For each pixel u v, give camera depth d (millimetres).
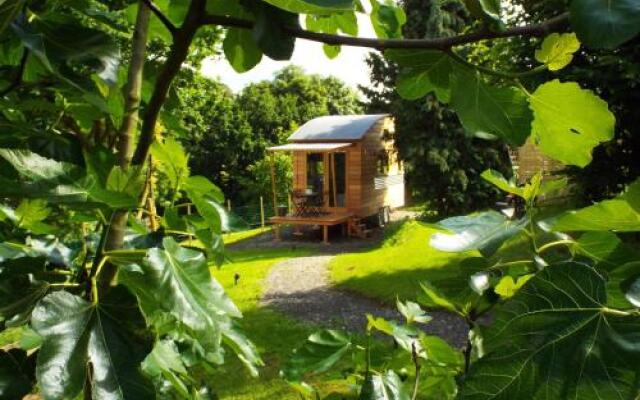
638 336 528
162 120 1380
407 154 21062
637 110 7926
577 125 762
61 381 669
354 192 21266
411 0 21234
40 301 710
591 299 553
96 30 852
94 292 749
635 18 466
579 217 641
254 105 39188
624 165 8633
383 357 1292
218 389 5734
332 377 1414
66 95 1149
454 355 1218
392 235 16844
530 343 556
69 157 985
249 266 14805
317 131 21625
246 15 911
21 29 753
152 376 1056
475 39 704
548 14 7992
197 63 10398
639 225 629
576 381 530
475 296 1117
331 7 556
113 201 745
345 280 11867
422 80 848
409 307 1324
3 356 764
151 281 788
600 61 7297
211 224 1169
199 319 792
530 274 961
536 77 798
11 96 1161
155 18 1249
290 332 8219
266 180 30891
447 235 809
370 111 26953
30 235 1252
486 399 555
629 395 512
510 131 766
